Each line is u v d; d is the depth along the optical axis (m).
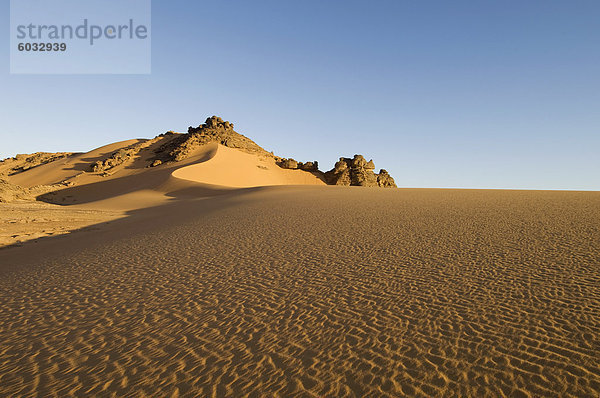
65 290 10.14
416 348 5.80
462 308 7.25
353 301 8.05
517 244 12.45
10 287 10.73
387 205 26.64
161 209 40.81
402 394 4.65
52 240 20.88
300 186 55.81
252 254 13.52
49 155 164.38
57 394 4.97
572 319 6.41
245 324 7.14
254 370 5.40
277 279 10.12
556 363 5.12
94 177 116.19
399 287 8.80
